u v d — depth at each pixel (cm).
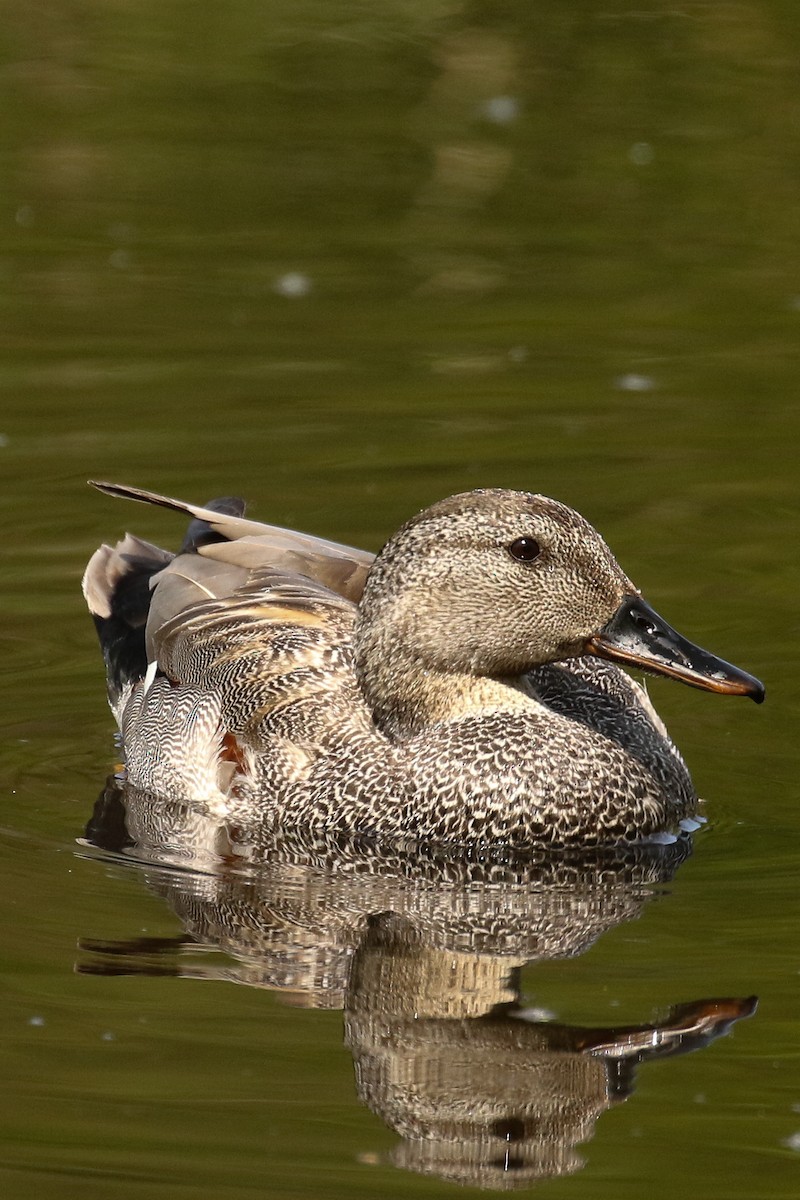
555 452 1753
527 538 1167
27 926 1011
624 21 2805
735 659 1384
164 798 1259
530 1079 850
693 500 1655
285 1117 822
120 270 2172
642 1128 809
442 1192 769
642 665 1160
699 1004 916
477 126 2553
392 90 2642
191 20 2828
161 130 2528
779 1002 916
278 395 1884
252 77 2681
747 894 1066
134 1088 839
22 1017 902
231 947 992
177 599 1343
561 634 1173
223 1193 763
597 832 1156
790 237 2262
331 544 1370
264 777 1222
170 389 1894
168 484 1680
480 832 1162
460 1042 880
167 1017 906
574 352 1984
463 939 1006
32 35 2784
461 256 2222
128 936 1004
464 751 1178
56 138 2500
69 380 1909
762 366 1944
